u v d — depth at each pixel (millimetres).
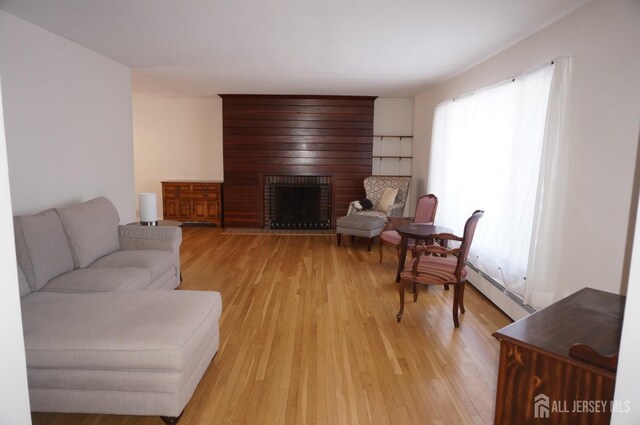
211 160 7480
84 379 1840
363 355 2633
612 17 2297
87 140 3783
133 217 4727
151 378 1836
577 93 2613
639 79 2102
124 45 3650
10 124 2838
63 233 2936
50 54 3234
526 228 3064
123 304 2236
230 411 2045
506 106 3498
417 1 2564
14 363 968
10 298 951
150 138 7465
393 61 4211
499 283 3518
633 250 899
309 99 6824
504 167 3525
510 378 1336
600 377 1160
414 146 6938
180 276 3996
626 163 2193
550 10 2662
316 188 7062
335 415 2021
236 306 3469
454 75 4945
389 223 5250
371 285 4090
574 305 1608
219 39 3451
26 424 1014
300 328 3037
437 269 3141
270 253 5391
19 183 2932
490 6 2625
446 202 5039
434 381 2334
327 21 2963
